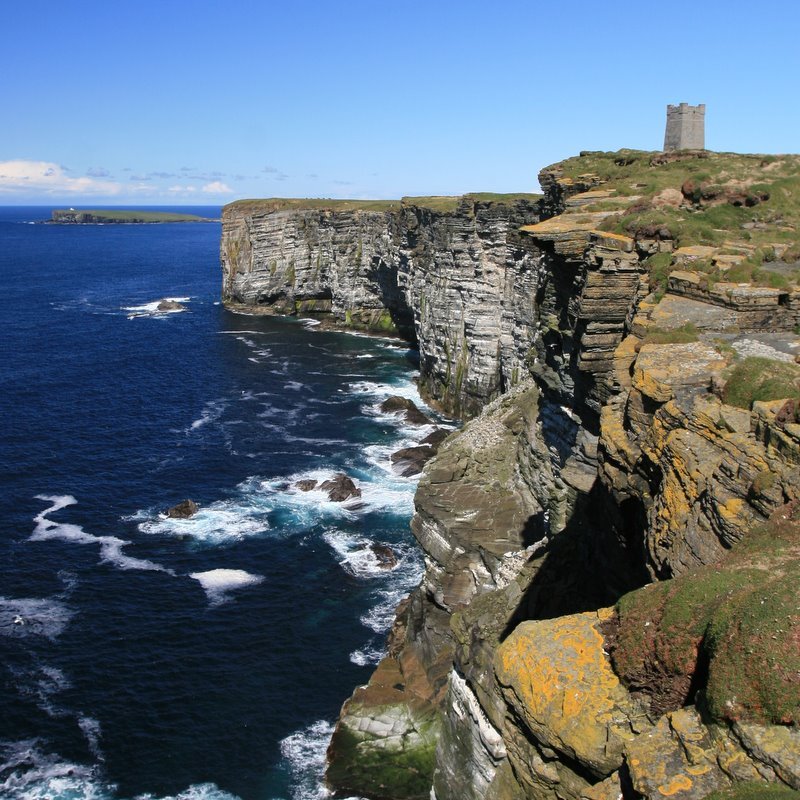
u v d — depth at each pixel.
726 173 45.44
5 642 48.84
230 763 40.00
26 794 37.72
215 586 55.97
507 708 19.64
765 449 18.66
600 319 32.22
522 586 35.28
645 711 16.33
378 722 41.28
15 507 67.56
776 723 13.52
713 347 25.28
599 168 53.62
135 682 45.66
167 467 77.69
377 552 60.44
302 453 82.50
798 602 14.48
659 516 21.00
